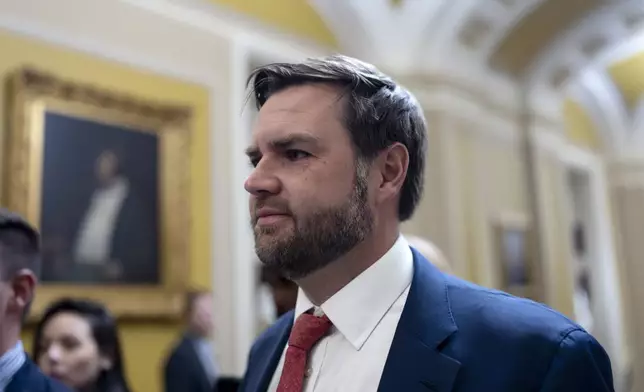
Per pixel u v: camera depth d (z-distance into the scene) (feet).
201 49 17.48
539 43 25.79
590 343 3.64
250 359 5.21
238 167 17.87
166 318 15.38
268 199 3.98
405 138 4.32
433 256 8.18
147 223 15.38
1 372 5.74
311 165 3.93
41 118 13.44
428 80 22.81
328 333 4.20
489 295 4.12
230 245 17.38
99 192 14.46
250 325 17.52
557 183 27.96
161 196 15.74
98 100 14.60
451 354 3.75
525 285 25.35
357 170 4.00
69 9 14.55
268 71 4.20
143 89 15.84
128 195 15.03
